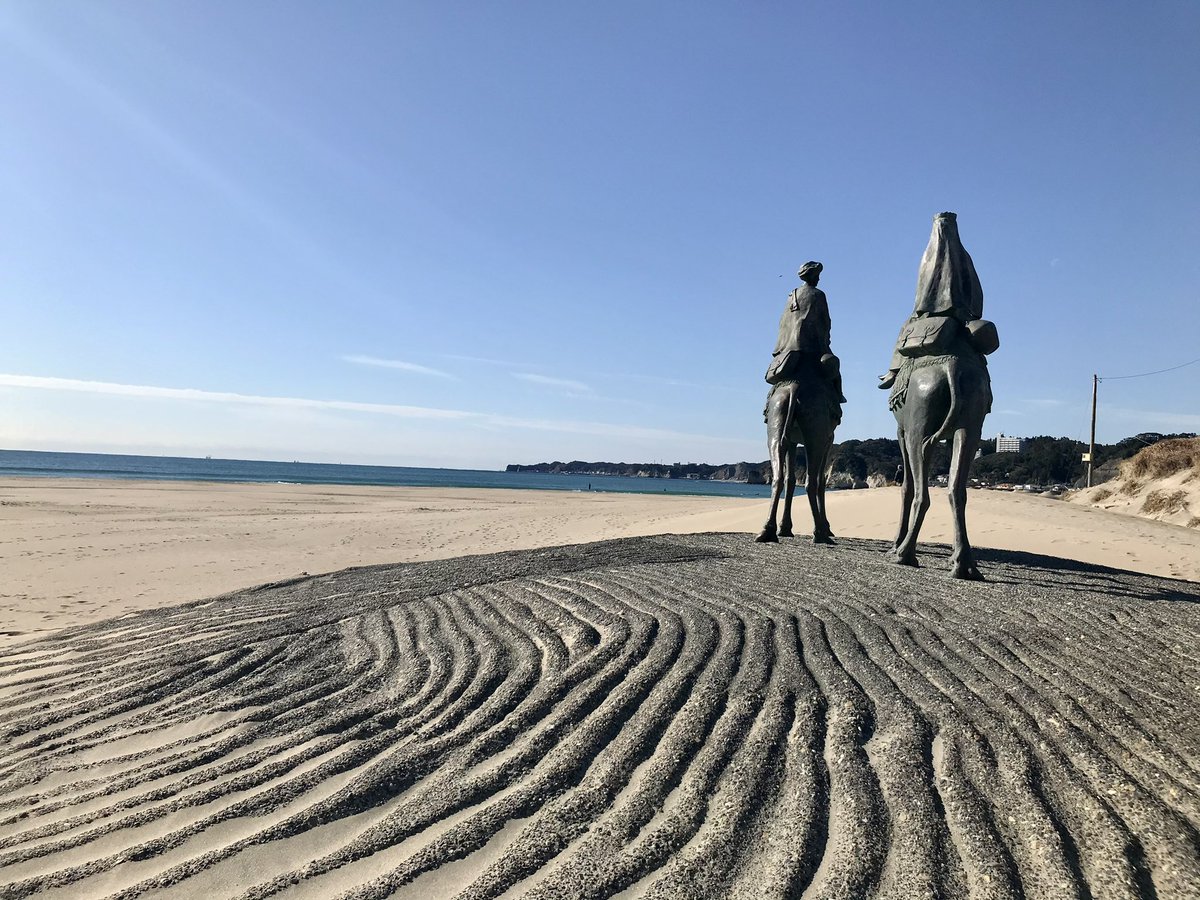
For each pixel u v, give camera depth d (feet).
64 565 52.34
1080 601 23.49
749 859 11.12
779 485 39.47
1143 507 87.71
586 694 17.34
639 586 26.89
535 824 12.48
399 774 14.37
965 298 28.55
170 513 96.68
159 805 13.92
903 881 10.37
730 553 34.68
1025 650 18.99
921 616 21.95
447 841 12.07
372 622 25.32
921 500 29.71
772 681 17.33
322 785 14.21
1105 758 13.56
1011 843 11.18
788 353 38.63
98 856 12.42
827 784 12.98
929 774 13.11
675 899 10.28
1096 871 10.53
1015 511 63.31
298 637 24.45
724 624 21.53
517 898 10.61
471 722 16.57
